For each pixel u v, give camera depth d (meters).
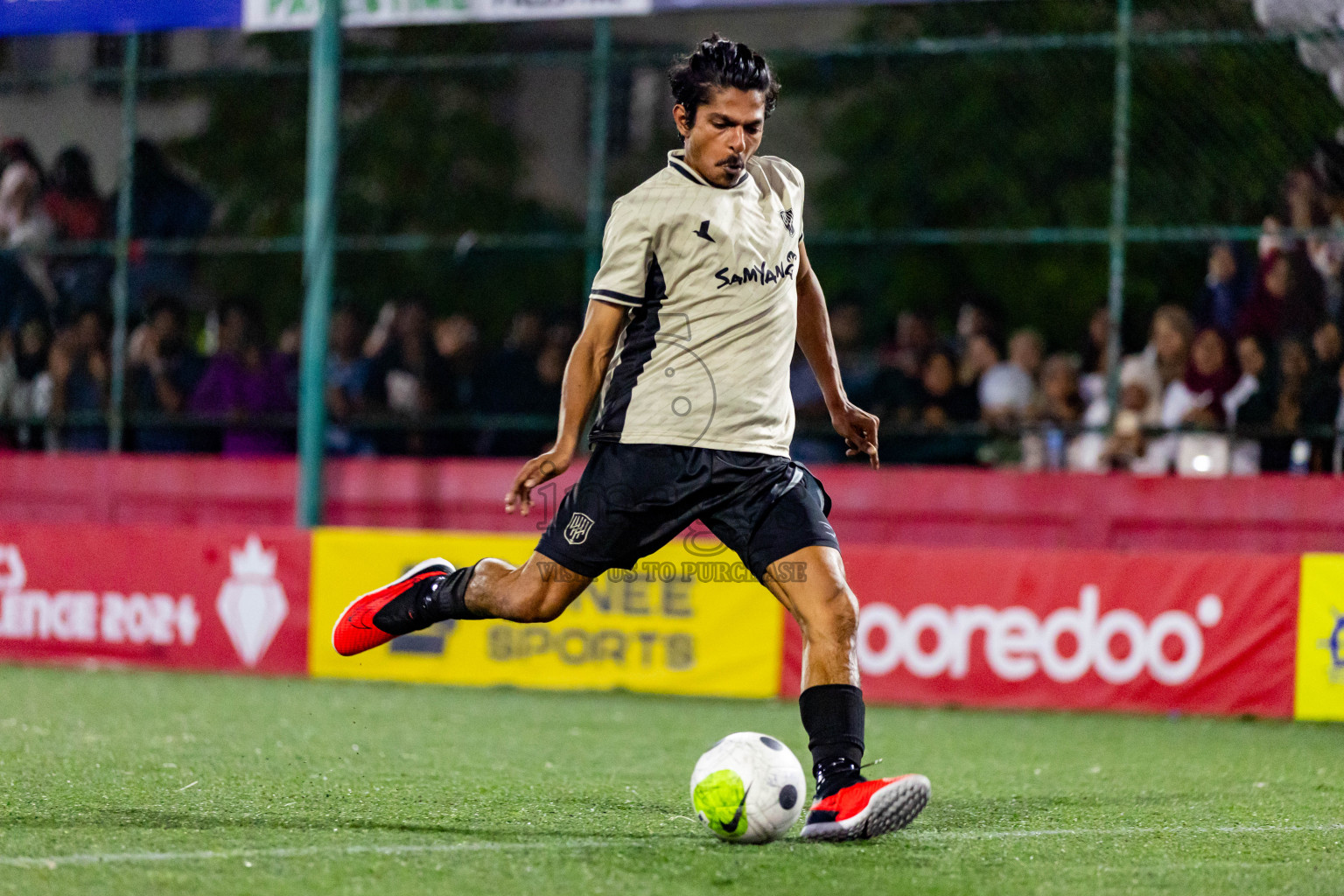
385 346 30.25
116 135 40.38
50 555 26.39
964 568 22.62
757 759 10.71
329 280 26.83
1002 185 44.72
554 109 51.38
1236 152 27.36
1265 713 21.56
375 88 47.53
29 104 39.88
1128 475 24.81
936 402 27.83
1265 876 10.05
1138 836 11.62
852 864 10.05
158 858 9.84
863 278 46.19
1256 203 26.98
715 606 23.14
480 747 16.94
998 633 22.45
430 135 48.69
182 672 25.39
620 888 9.22
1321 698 21.38
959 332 29.66
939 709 22.42
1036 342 28.41
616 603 23.50
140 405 30.56
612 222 10.85
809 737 10.81
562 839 10.84
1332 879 9.98
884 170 46.19
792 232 11.12
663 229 10.69
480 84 49.34
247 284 46.62
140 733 17.42
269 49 46.38
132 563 25.94
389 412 29.89
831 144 47.69
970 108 44.94
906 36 46.69
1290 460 25.00
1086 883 9.68
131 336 30.84
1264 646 21.62
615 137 51.84
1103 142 43.62
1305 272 25.06
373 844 10.48
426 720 19.56
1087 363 28.20
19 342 30.72
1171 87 28.62
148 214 34.84
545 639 23.73
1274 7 25.00
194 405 30.02
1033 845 11.02
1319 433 24.36
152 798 12.45
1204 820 12.52
